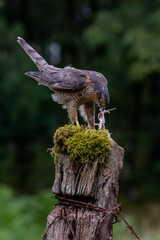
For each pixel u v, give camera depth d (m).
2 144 18.14
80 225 3.71
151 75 17.38
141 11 16.19
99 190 3.76
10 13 19.73
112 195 3.84
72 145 3.74
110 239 3.87
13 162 19.39
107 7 19.05
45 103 17.52
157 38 15.11
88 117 6.54
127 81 17.55
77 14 20.55
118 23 16.00
